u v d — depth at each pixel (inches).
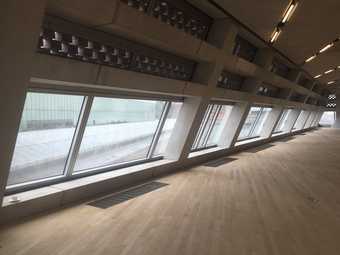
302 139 943.0
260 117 699.4
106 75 209.0
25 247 161.0
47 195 208.2
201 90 337.4
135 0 223.0
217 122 490.9
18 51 141.7
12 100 150.3
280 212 275.7
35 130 206.7
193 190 307.7
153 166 331.6
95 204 235.3
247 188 342.6
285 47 467.5
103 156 283.3
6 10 129.5
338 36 394.6
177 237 199.2
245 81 489.1
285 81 634.8
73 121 228.5
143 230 202.1
